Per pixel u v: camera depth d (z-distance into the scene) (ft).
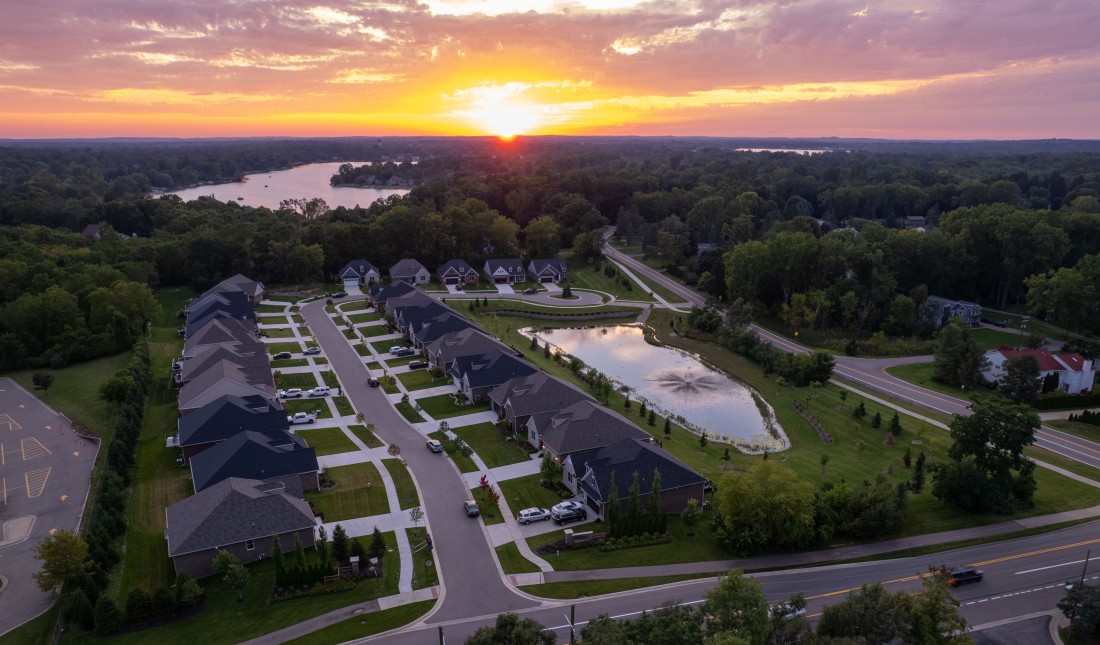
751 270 407.85
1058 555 166.81
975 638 136.98
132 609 135.03
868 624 121.60
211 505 161.68
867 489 180.04
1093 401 266.98
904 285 415.44
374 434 233.35
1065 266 414.41
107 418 240.53
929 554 167.32
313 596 146.82
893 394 287.69
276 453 191.52
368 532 173.27
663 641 115.44
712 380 316.60
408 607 143.54
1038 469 213.05
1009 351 292.20
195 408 229.66
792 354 329.72
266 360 278.26
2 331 299.79
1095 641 136.46
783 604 134.62
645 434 219.61
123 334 309.83
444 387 280.72
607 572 157.79
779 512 161.99
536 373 260.83
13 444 219.82
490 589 150.30
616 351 358.64
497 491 195.93
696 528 180.04
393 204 599.98
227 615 139.74
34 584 150.00
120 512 173.27
